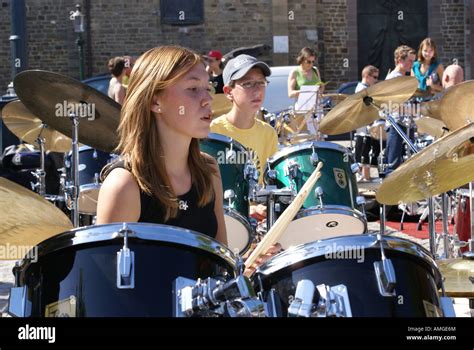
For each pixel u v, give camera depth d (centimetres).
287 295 389
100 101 719
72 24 2673
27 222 412
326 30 2708
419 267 404
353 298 386
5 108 954
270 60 2648
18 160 1172
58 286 366
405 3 2692
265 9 2664
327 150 723
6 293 799
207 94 429
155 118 430
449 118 816
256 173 675
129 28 2681
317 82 1652
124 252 360
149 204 423
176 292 361
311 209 688
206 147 663
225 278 377
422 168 585
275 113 1684
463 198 885
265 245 481
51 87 720
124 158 429
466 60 2691
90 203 838
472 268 581
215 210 461
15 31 1514
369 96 889
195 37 2680
